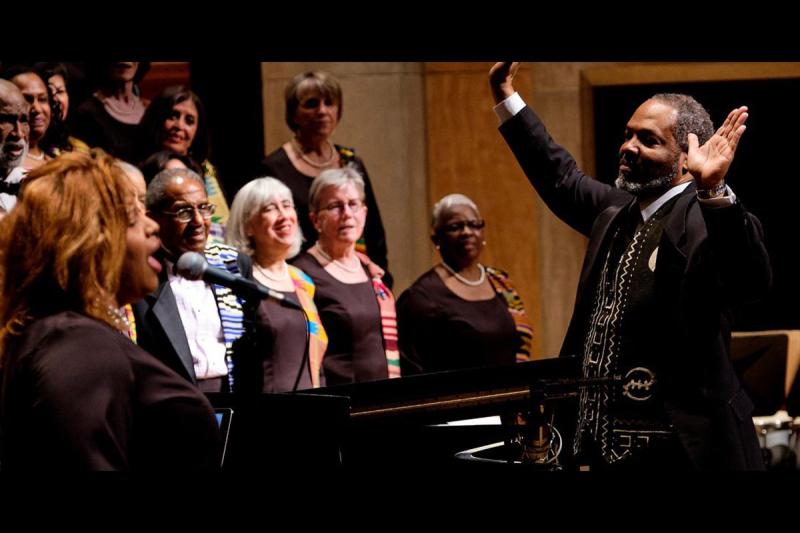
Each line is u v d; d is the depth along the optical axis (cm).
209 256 751
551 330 1332
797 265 1412
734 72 1362
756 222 536
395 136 1270
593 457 581
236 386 727
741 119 527
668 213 589
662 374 567
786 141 1396
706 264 551
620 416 577
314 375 809
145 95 1095
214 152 1116
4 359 370
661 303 569
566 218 668
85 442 350
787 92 1384
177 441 372
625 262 590
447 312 945
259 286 448
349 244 892
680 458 559
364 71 1255
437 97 1295
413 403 540
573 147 1341
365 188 1021
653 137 590
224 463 486
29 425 357
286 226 818
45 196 369
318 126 994
